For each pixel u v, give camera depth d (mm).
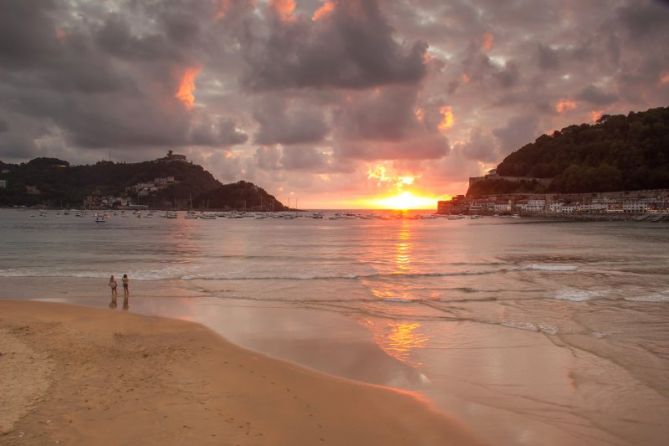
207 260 42719
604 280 29203
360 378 11727
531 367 12641
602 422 9219
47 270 34500
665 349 14227
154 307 20984
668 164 163375
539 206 191500
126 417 8617
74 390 9961
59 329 16016
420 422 9016
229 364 12406
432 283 28500
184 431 8125
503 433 8656
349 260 42844
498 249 54312
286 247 59625
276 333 16297
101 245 61688
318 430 8484
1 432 7770
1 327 16078
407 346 14781
